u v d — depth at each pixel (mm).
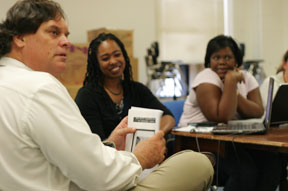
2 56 1082
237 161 1838
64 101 972
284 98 1939
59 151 938
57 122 937
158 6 5676
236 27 6621
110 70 1947
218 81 2256
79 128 971
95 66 1984
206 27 6258
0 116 937
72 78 3580
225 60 2279
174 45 5898
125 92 2049
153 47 5156
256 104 2375
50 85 966
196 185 1184
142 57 5492
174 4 5855
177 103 2535
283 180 2014
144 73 5527
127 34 4211
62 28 1115
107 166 986
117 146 1382
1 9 3998
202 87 2209
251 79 2512
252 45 6863
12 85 961
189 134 1799
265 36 6977
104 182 986
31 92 941
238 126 1838
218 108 2135
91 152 967
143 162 1147
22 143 939
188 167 1175
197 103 2301
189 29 6051
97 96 1901
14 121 932
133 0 5340
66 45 1121
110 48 1949
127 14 5281
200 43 6195
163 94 5387
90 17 4875
